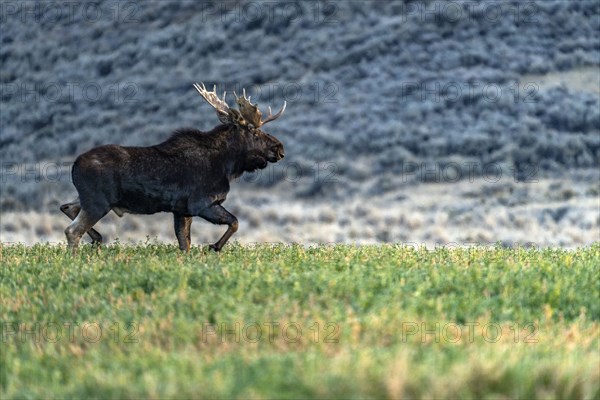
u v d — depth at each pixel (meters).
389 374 33.72
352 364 35.34
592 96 197.88
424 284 50.62
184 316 44.53
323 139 190.25
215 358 37.94
